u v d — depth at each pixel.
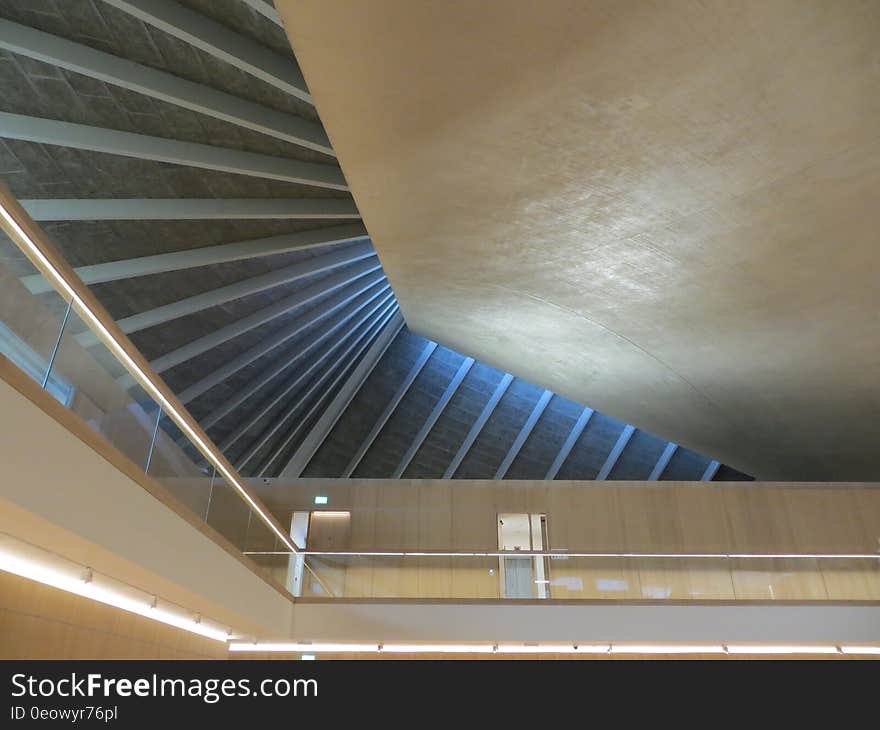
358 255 9.91
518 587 8.41
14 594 4.70
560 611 8.29
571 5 4.27
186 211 7.80
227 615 6.17
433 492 10.72
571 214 6.52
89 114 6.90
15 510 2.79
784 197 5.93
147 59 6.23
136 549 3.88
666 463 14.95
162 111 6.83
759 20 4.30
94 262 8.43
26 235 2.62
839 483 10.78
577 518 10.52
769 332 8.22
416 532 10.43
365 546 10.34
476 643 8.31
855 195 5.83
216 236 8.55
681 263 7.09
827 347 8.38
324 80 4.94
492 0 4.25
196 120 6.88
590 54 4.65
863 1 4.13
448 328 10.62
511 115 5.25
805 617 8.35
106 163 7.46
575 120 5.28
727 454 12.49
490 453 14.80
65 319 2.99
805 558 8.71
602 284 7.79
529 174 5.96
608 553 8.65
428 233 7.11
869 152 5.35
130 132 6.99
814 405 9.88
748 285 7.32
